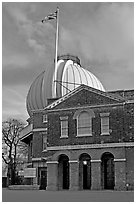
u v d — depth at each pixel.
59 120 43.28
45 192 36.28
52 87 58.81
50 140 43.25
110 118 40.81
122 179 39.00
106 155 43.34
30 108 61.28
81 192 35.28
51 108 43.97
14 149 73.31
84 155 43.28
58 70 60.00
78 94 42.91
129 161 39.19
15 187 46.78
